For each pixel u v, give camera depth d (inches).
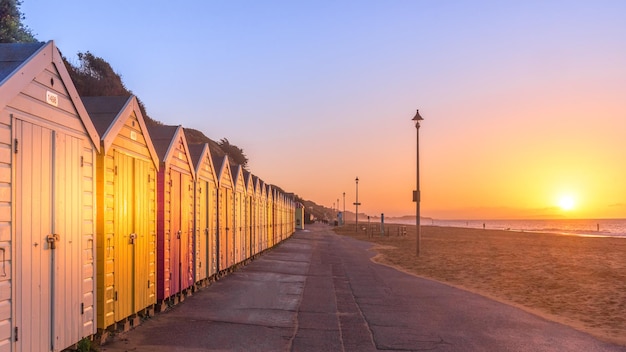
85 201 285.7
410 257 1144.8
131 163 353.7
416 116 1171.3
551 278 771.4
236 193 768.9
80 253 279.3
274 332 374.0
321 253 1234.0
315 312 457.7
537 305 546.0
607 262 1039.0
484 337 378.3
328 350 329.4
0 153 212.4
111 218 319.6
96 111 333.1
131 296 353.7
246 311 448.1
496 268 912.3
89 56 1103.0
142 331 357.1
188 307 454.3
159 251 416.2
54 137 253.4
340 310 472.4
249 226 914.7
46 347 244.7
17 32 686.5
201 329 371.6
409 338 367.6
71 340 268.8
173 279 446.6
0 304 211.0
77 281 275.9
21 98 226.8
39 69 239.6
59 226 257.0
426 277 775.7
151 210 397.1
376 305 506.3
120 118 329.7
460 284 701.3
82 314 282.0
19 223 224.2
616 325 447.2
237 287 593.3
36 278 236.4
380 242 1817.2
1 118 213.2
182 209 475.2
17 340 221.8
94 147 297.1
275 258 1040.2
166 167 420.2
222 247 663.8
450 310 489.7
